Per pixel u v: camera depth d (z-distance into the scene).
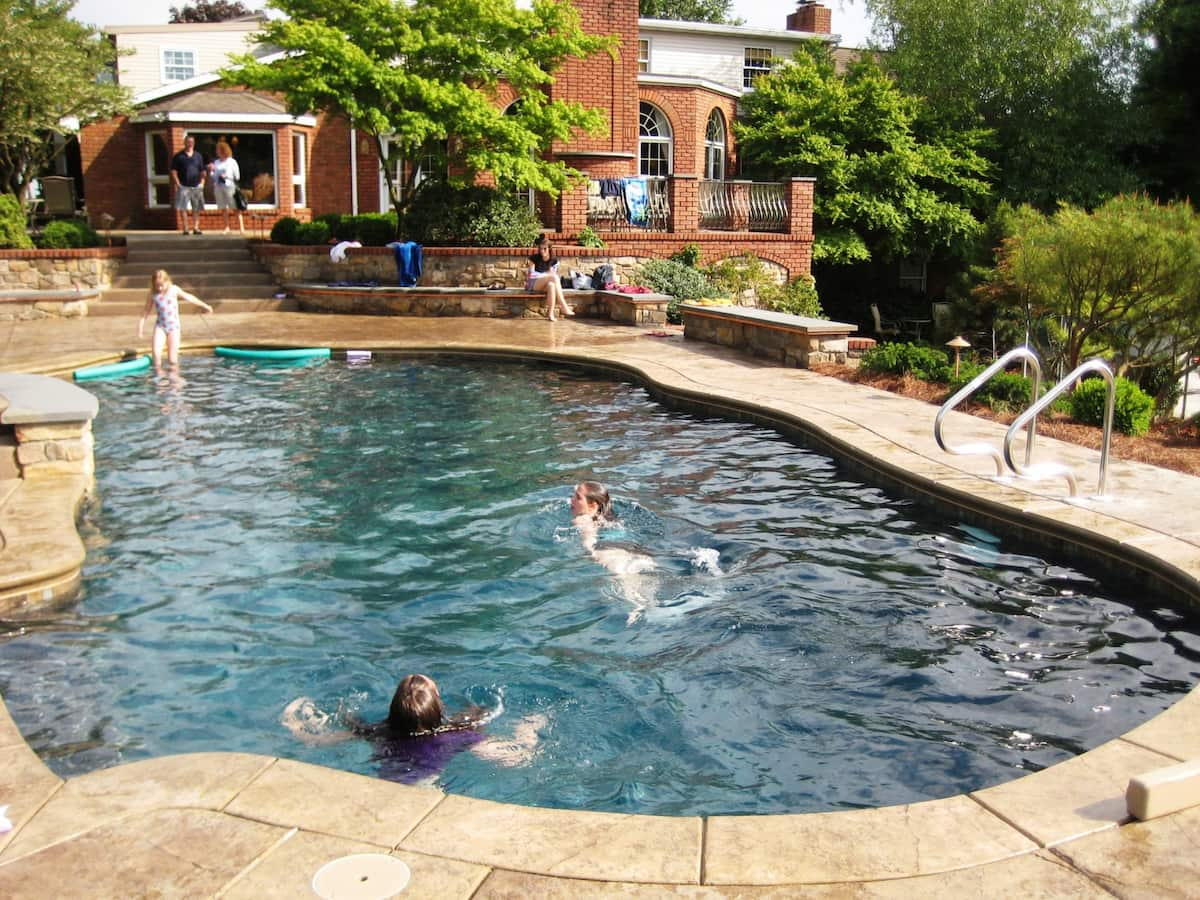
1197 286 10.84
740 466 9.16
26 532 6.87
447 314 19.05
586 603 6.13
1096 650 5.47
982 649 5.50
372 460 9.23
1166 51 24.23
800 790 4.22
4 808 3.53
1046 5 25.78
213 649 5.52
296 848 3.30
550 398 12.20
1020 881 3.14
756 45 30.86
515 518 7.62
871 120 25.47
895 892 3.09
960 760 4.41
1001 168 26.33
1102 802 3.60
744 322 14.70
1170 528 6.74
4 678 5.14
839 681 5.17
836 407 10.84
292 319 18.20
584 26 23.20
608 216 21.28
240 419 10.84
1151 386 13.71
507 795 4.21
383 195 26.58
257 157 25.72
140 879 3.14
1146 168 26.98
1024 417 7.23
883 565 6.74
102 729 4.67
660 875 3.17
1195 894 3.07
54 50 21.16
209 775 3.74
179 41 28.98
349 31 18.75
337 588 6.35
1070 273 11.31
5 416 8.05
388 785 3.68
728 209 22.25
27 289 18.58
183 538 7.21
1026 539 7.14
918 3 26.83
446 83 18.86
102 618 5.88
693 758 4.49
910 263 29.28
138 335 15.66
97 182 26.41
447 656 5.47
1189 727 4.17
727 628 5.78
